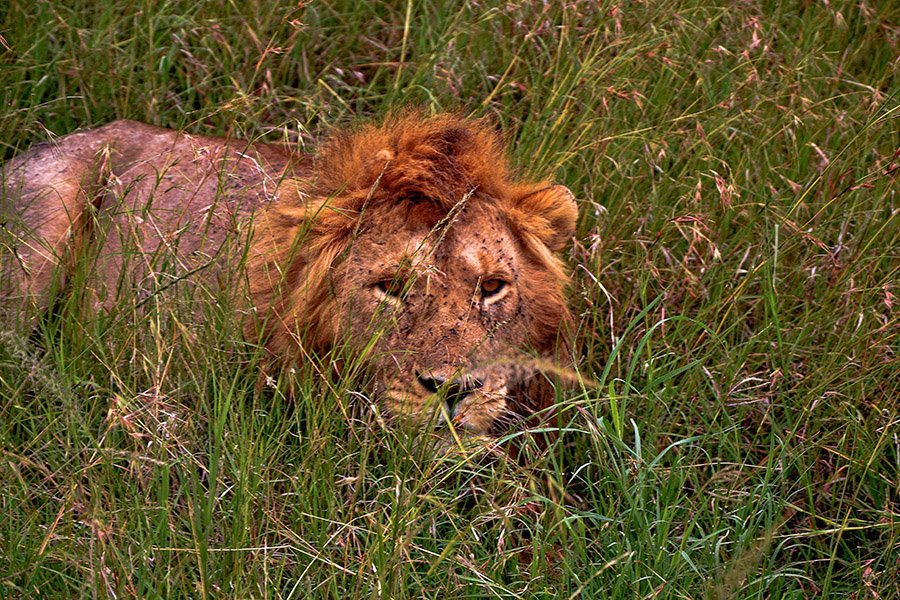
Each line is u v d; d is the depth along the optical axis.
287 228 8.39
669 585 7.36
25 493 7.24
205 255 8.51
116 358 7.99
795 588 8.28
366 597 7.06
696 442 8.92
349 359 7.89
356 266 7.90
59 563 7.11
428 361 7.73
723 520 8.18
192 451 7.59
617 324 9.72
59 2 11.52
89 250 9.26
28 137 10.66
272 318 8.33
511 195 8.52
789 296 9.84
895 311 9.66
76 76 11.20
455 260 7.82
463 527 7.91
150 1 11.58
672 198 10.80
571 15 11.66
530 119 10.98
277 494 7.69
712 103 11.37
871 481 8.86
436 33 12.01
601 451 8.15
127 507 7.29
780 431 8.91
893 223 10.27
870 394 9.26
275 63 11.80
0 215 8.98
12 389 7.86
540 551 7.59
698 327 9.55
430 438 7.69
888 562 8.00
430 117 9.02
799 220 10.56
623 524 7.82
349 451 7.76
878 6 12.97
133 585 6.78
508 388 8.32
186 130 10.91
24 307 8.60
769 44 11.83
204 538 6.82
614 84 11.08
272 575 7.35
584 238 10.09
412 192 7.93
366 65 11.99
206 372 7.71
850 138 11.17
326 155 8.82
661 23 11.55
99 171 9.82
